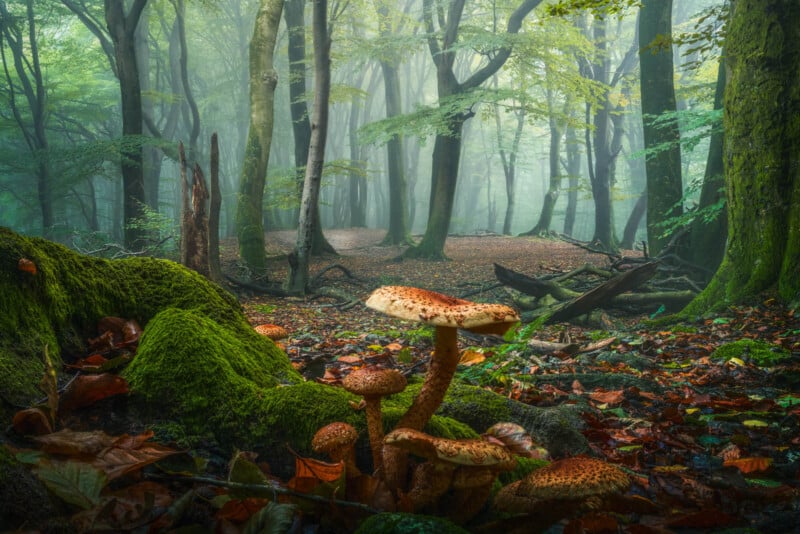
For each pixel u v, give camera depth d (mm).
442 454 1562
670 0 15469
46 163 26672
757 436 3439
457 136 22188
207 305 3100
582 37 22000
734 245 9211
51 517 1658
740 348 5945
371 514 1851
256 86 17891
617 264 12898
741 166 9172
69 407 2225
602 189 27109
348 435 1889
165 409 2385
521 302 12344
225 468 2283
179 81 38031
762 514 2371
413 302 1603
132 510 1770
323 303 13664
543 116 23078
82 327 2814
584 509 1688
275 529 1661
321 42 13633
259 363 2971
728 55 9562
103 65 35938
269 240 30531
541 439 2812
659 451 3168
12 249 2557
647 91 15719
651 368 5656
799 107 8711
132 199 19156
